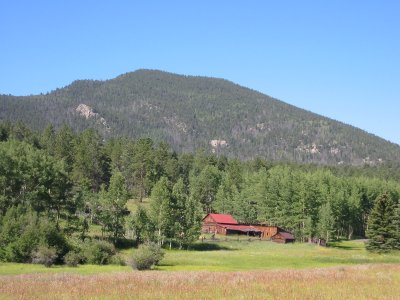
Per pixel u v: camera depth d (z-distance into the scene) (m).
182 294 31.78
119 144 176.88
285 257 85.25
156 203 102.75
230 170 180.25
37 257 65.56
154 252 66.38
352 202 144.00
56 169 101.44
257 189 146.62
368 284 37.78
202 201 161.50
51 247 67.12
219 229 131.62
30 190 96.81
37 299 29.88
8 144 114.50
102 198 100.75
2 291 33.78
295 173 164.62
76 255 67.50
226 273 47.88
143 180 154.50
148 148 169.50
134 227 100.06
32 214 76.69
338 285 37.00
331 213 126.31
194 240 102.81
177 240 102.00
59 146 151.88
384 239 98.56
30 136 164.00
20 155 99.62
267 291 33.44
